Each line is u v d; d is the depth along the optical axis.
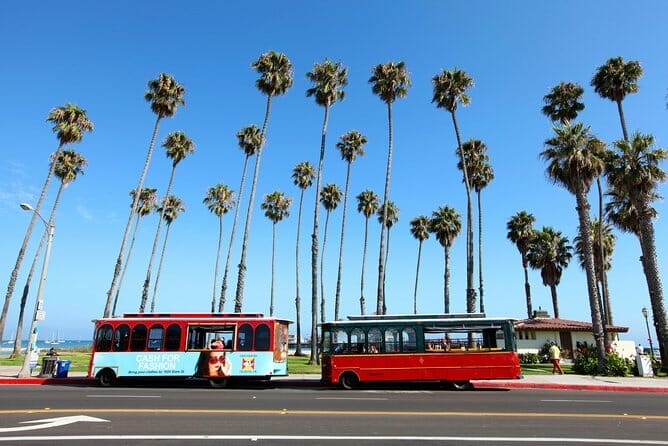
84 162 47.69
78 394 16.69
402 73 36.03
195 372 20.12
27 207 23.97
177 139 52.47
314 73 37.38
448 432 9.68
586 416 11.92
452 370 19.84
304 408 13.22
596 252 50.88
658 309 28.47
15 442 8.51
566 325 43.19
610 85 34.53
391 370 20.08
